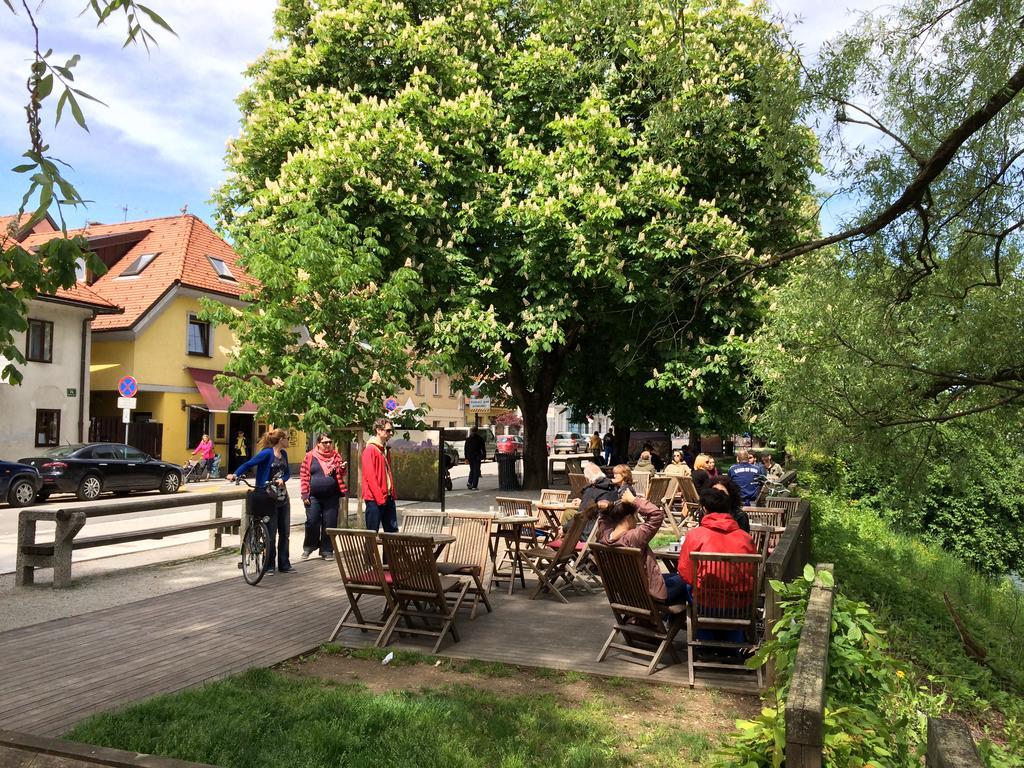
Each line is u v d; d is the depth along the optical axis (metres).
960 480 9.56
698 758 4.44
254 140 18.45
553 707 5.18
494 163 19.64
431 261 17.14
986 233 8.95
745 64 15.44
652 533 6.45
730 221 16.75
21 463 20.89
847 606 4.32
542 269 17.81
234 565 10.65
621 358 19.70
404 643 6.82
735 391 18.41
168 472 24.38
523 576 9.80
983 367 9.08
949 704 7.50
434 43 18.45
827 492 22.59
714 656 6.44
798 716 2.71
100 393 30.00
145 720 4.74
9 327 3.62
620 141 17.72
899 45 8.56
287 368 12.79
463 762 4.30
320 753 4.38
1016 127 8.55
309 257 12.64
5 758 3.10
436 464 16.06
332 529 6.98
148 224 35.22
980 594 15.72
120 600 8.38
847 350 9.27
